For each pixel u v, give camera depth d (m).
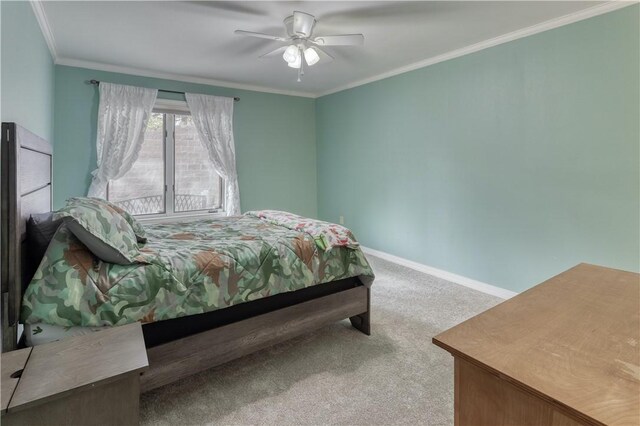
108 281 1.54
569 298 1.17
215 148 4.42
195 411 1.72
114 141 3.73
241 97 4.70
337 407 1.75
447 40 3.11
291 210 5.29
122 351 1.12
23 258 1.47
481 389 0.82
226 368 2.09
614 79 2.44
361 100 4.58
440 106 3.62
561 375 0.75
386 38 3.05
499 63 3.09
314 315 2.24
